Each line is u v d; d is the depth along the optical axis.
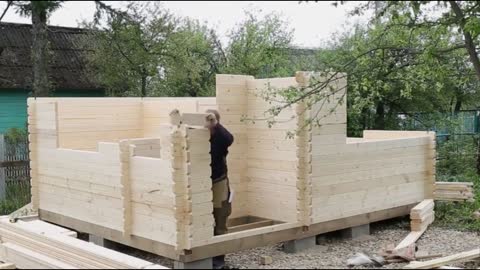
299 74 8.02
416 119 17.09
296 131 7.91
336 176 8.48
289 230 7.95
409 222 10.16
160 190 7.00
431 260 7.33
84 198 8.47
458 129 17.58
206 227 6.91
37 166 9.60
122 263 6.45
